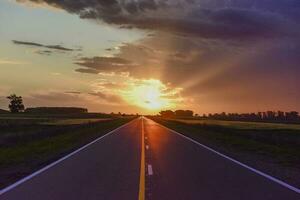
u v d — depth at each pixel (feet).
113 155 79.15
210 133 159.53
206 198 39.01
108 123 279.08
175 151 87.71
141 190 42.80
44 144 107.24
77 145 102.89
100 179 50.34
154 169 59.47
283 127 222.48
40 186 45.57
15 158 75.66
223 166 63.05
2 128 209.97
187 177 51.98
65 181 48.93
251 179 50.49
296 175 54.19
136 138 130.93
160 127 219.61
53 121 309.83
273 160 71.41
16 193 41.57
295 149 92.27
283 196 40.01
